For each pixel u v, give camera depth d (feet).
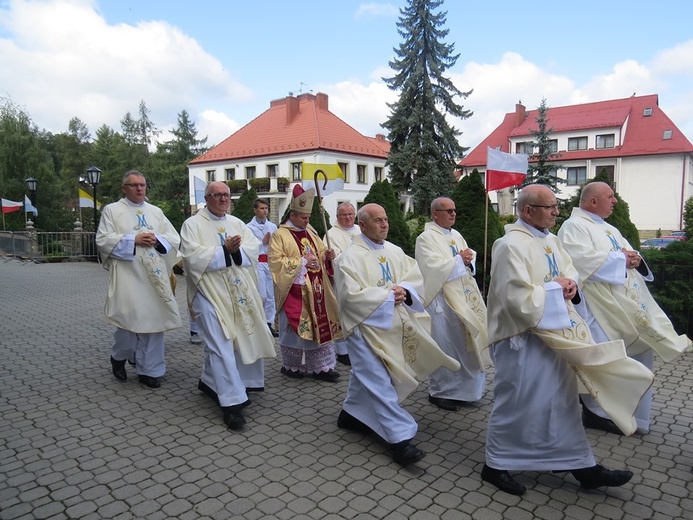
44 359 21.52
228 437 14.02
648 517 10.29
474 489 11.37
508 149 135.74
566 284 11.05
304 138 114.62
